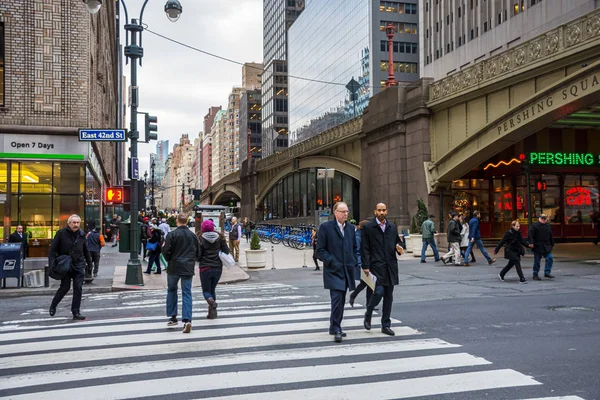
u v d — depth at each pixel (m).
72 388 5.65
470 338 7.67
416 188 30.64
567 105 20.20
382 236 8.03
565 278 15.11
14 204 21.33
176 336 8.19
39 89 21.56
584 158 30.72
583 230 32.00
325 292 13.45
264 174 66.31
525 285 13.73
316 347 7.27
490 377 5.78
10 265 14.74
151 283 16.28
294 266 21.59
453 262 20.88
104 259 25.39
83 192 22.00
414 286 13.83
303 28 128.50
